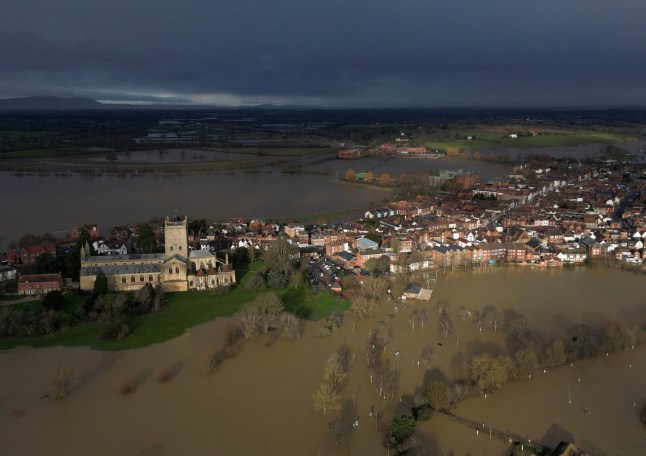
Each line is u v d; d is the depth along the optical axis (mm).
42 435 192375
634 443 189500
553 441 189500
